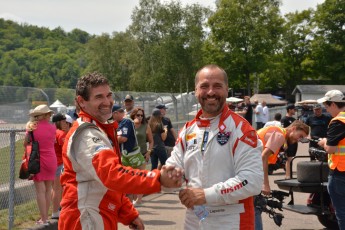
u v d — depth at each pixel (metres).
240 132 3.40
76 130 3.20
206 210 3.41
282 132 5.63
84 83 3.33
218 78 3.46
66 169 3.31
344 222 6.09
